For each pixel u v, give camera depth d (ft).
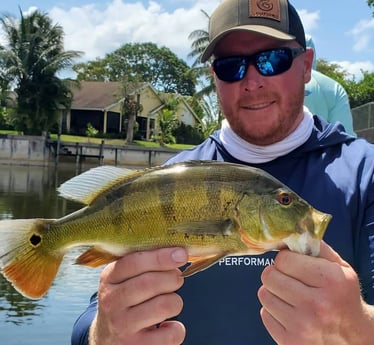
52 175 32.83
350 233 2.02
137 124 45.70
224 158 2.30
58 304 6.66
